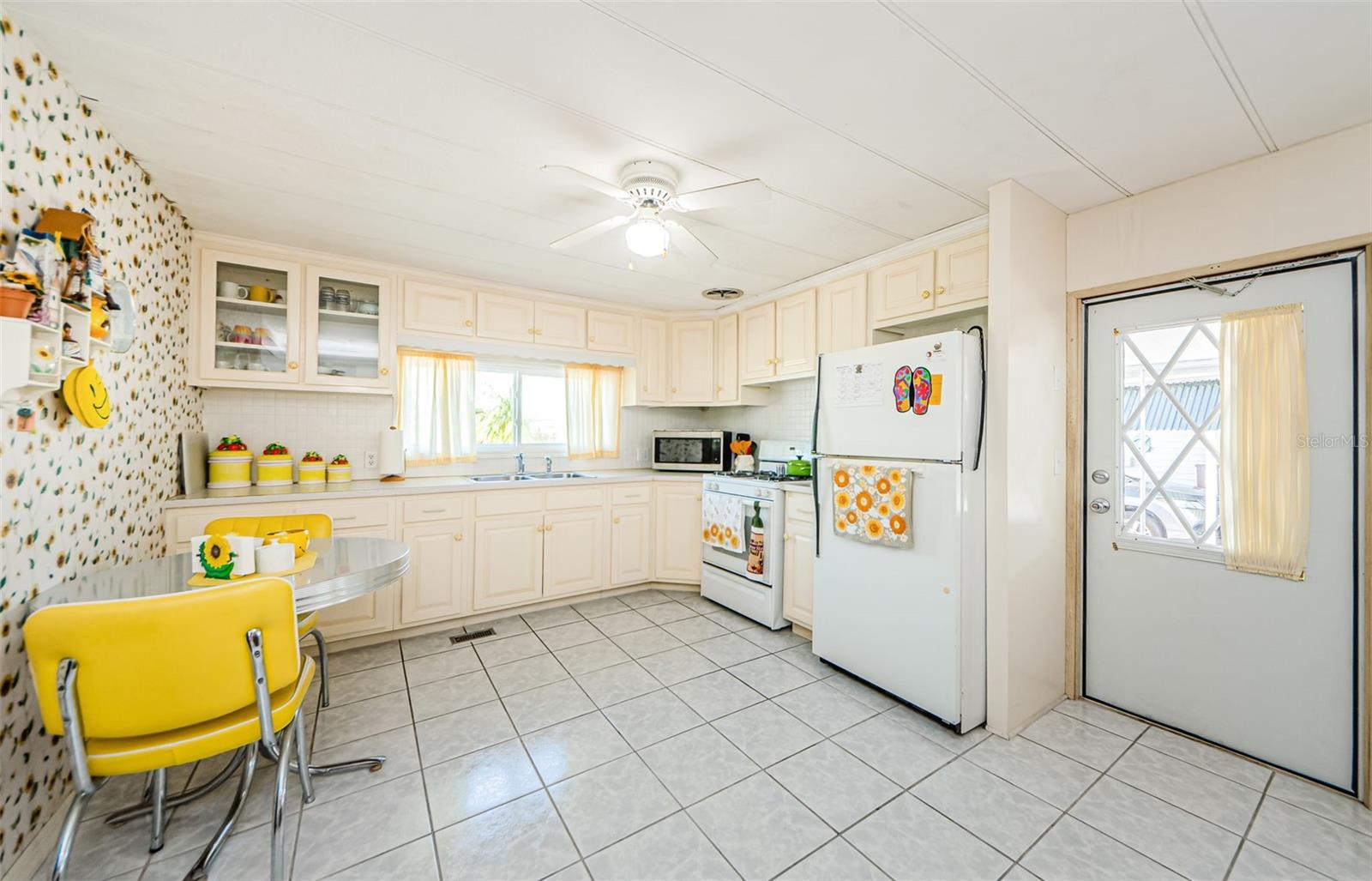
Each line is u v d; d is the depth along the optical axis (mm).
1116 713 2254
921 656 2152
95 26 1297
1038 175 2018
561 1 1212
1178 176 2021
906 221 2432
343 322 3023
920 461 2182
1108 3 1192
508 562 3270
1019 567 2125
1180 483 2113
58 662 1130
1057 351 2309
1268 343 1890
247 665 1273
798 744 1984
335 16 1266
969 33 1297
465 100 1597
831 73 1456
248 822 1578
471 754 1908
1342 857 1459
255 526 2148
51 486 1450
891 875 1391
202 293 2617
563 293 3682
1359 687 1717
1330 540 1776
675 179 2033
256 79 1508
